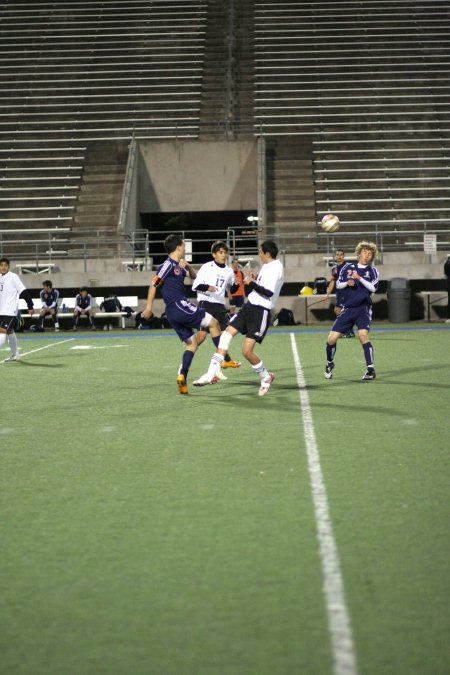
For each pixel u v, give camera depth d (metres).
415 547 8.11
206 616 6.56
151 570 7.61
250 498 10.02
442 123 63.22
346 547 8.14
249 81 68.00
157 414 16.31
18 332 45.69
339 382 20.73
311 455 12.38
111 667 5.73
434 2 75.81
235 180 59.19
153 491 10.45
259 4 75.94
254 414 16.09
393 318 47.88
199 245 69.88
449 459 12.00
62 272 49.66
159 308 50.66
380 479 10.86
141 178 59.34
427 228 55.34
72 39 73.69
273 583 7.22
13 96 67.38
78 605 6.84
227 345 18.23
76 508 9.75
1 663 5.84
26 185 59.12
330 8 75.62
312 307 50.41
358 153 61.03
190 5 76.50
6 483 11.02
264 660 5.78
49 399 18.62
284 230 55.12
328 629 6.27
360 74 67.94
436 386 19.77
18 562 7.91
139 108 65.50
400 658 5.78
